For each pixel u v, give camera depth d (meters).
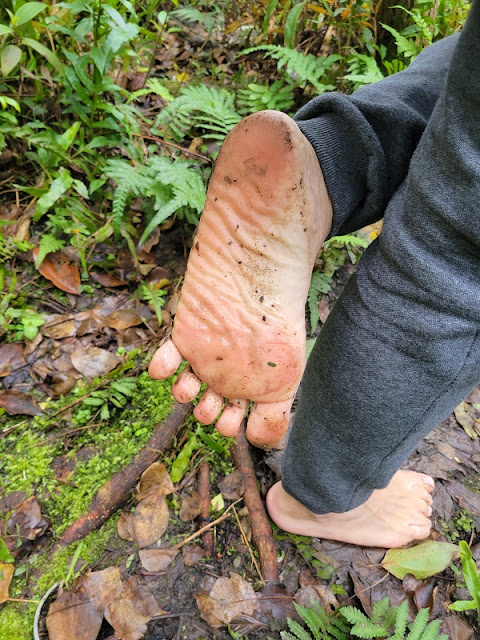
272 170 0.32
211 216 0.35
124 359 0.72
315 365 0.41
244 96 0.91
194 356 0.36
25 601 0.51
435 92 0.39
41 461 0.61
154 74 1.02
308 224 0.34
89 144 0.80
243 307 0.35
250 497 0.60
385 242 0.35
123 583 0.52
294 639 0.48
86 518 0.56
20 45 0.75
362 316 0.36
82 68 0.75
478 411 0.74
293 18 0.85
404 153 0.37
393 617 0.49
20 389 0.68
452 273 0.32
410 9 0.88
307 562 0.57
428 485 0.62
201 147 0.87
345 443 0.41
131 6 0.77
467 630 0.52
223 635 0.51
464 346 0.34
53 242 0.77
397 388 0.36
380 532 0.57
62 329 0.73
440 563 0.56
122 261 0.81
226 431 0.38
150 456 0.62
